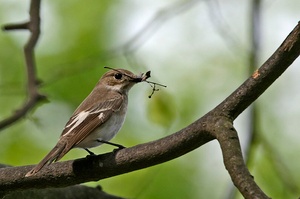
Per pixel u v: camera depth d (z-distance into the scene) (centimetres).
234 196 1108
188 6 1374
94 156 798
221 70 1554
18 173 821
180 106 1483
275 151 1178
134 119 1409
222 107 740
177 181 1344
